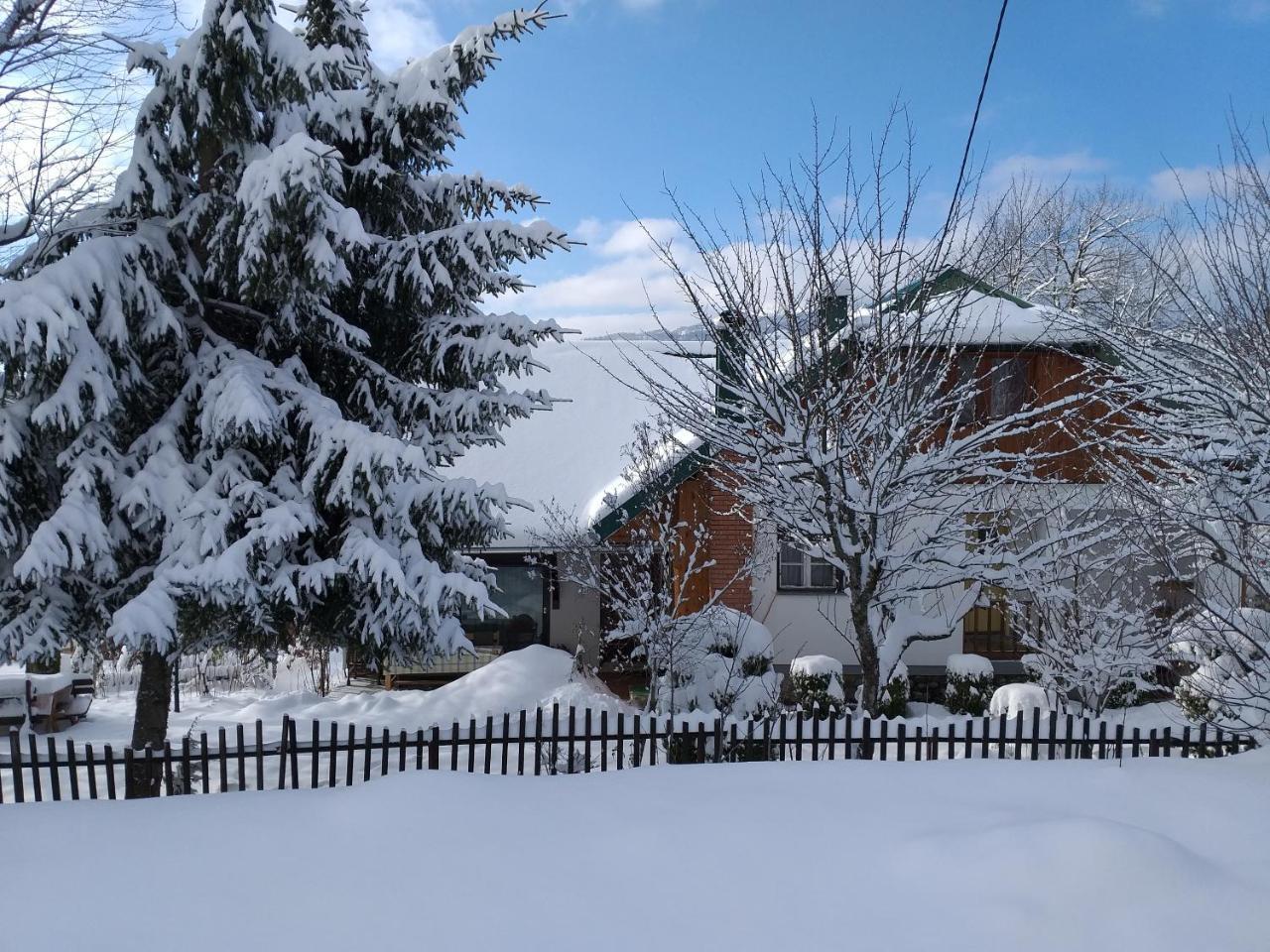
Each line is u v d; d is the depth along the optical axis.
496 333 10.36
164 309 8.62
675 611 12.56
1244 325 9.88
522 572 17.33
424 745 8.16
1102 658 11.13
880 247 8.70
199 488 8.69
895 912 4.51
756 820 5.70
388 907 4.54
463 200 11.12
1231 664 9.60
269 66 8.52
